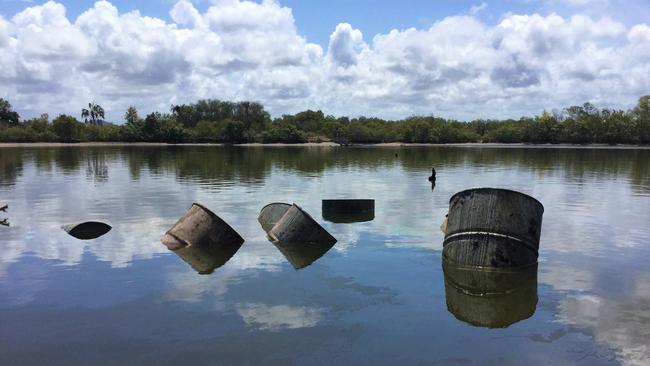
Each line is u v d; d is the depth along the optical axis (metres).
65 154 67.31
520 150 91.81
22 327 7.25
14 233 13.98
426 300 8.36
